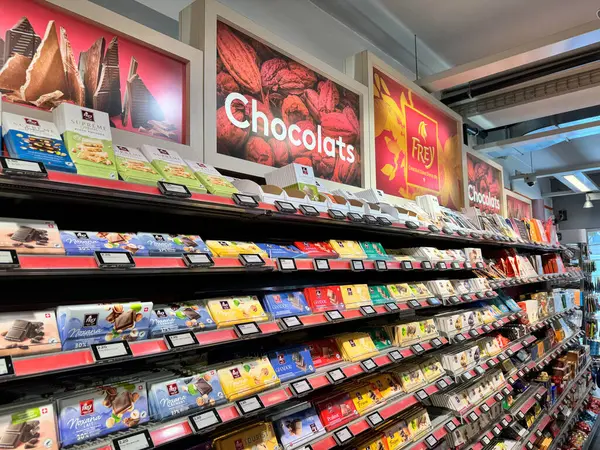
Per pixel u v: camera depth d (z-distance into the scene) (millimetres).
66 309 1102
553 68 4320
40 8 1446
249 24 2127
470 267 3213
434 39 4180
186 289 1829
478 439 2955
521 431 3654
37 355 1014
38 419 1027
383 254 2400
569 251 6324
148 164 1429
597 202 10633
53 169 1121
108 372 1425
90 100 1548
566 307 5805
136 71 1686
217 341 1395
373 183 2949
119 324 1180
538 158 8461
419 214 2855
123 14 2256
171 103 1788
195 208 1533
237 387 1462
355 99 2891
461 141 4281
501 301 4004
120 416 1173
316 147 2523
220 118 1974
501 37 4184
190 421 1273
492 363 3285
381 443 2094
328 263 1928
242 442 1501
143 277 1693
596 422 5547
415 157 3549
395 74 3359
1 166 997
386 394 2201
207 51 1911
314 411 1821
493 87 4648
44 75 1438
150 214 1693
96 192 1197
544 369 5082
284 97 2336
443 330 2807
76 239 1175
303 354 1820
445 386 2582
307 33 3406
